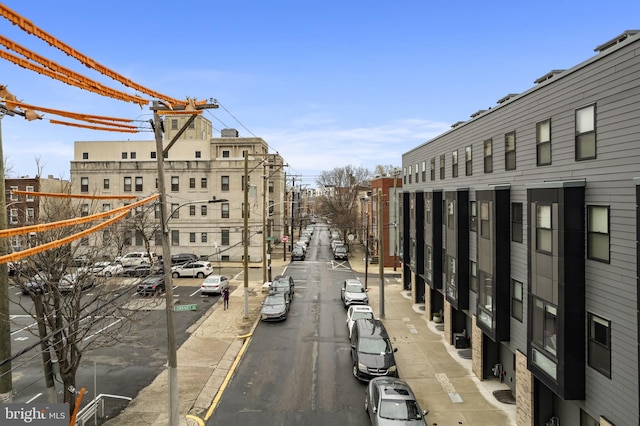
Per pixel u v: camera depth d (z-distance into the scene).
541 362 12.50
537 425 13.52
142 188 50.25
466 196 20.39
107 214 7.72
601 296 10.62
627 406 9.68
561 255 11.40
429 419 14.34
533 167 14.34
